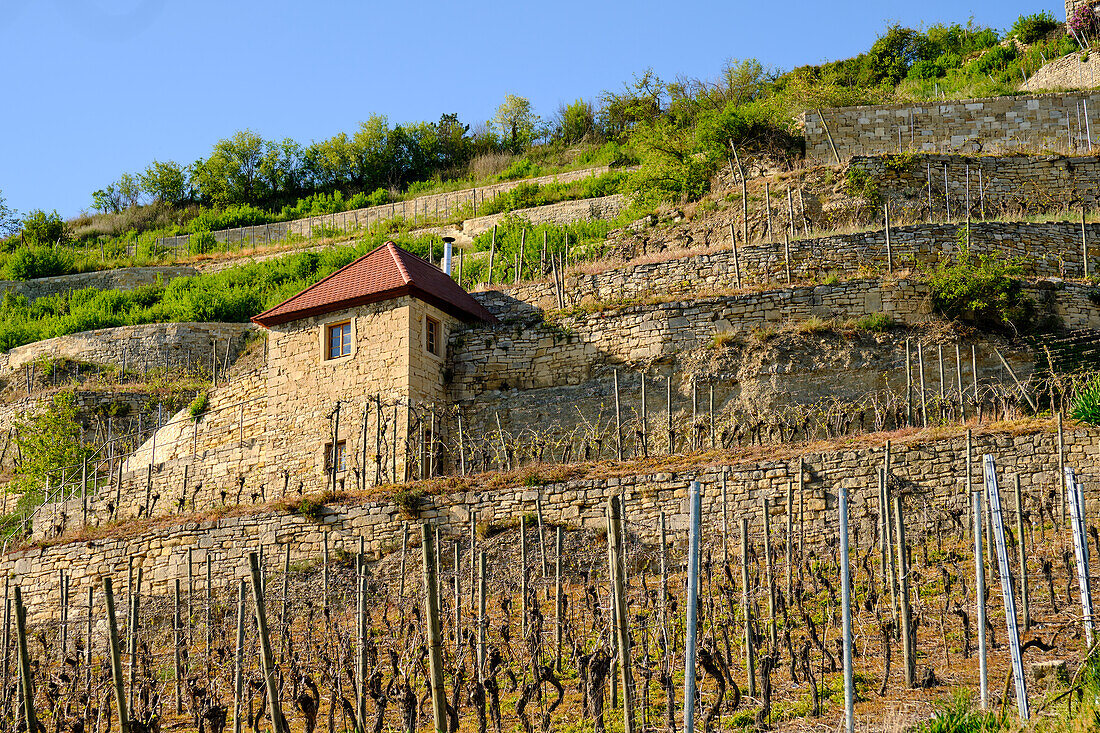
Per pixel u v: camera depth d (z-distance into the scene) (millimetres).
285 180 72750
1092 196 31906
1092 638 11852
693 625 10273
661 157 38406
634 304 26094
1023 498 18328
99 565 22297
